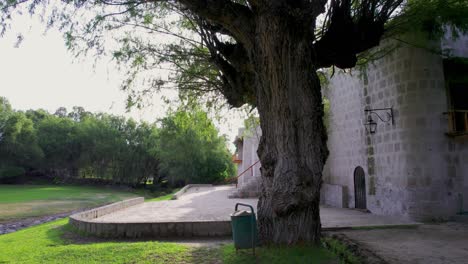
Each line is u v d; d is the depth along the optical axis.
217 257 6.30
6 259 6.96
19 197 34.12
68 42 7.06
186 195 23.91
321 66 7.88
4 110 51.78
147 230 9.03
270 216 6.46
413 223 10.19
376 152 12.73
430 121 10.78
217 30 8.31
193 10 6.74
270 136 6.59
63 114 78.25
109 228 9.17
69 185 56.44
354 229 9.37
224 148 47.16
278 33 6.41
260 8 6.54
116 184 57.44
